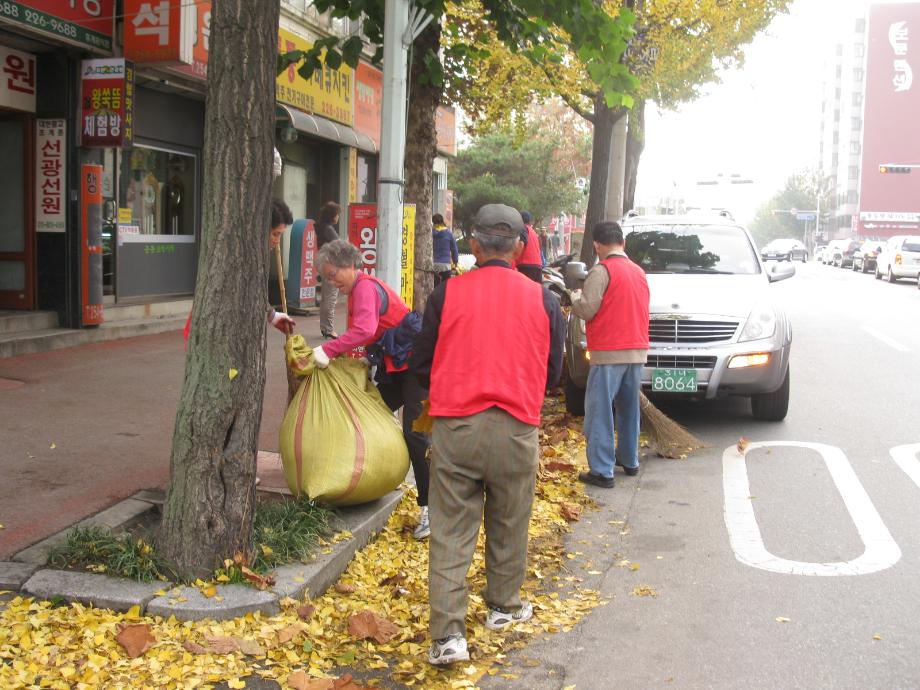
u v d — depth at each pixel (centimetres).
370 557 478
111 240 1211
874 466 695
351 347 495
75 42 1025
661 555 508
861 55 11481
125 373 912
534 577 471
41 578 403
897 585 461
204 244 412
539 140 3897
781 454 730
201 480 409
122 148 1160
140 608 385
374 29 781
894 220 9919
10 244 1095
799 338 1478
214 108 406
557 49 900
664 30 1212
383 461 494
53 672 339
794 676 366
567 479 653
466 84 1352
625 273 635
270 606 396
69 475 568
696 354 765
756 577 473
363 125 1947
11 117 1080
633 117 1447
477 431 367
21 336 996
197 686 340
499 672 370
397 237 635
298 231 1557
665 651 389
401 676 363
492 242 383
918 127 9794
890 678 364
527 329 373
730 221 998
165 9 1068
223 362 409
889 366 1177
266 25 409
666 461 717
